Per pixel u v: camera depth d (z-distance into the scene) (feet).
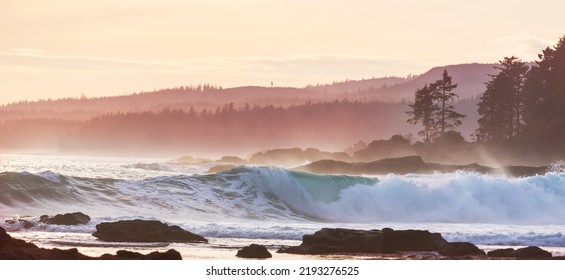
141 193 333.62
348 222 338.34
